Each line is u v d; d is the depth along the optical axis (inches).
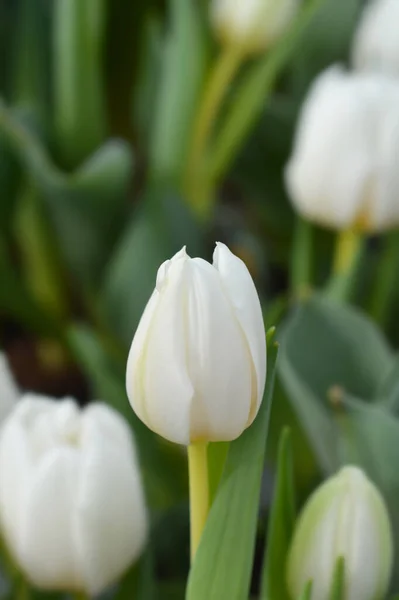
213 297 21.1
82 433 25.5
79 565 25.3
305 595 23.6
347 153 30.8
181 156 37.3
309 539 24.2
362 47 36.1
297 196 32.1
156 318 21.2
